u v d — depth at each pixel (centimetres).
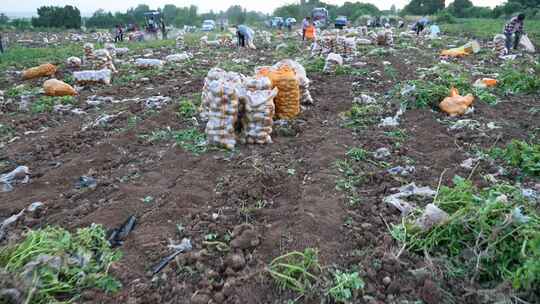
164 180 504
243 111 600
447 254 348
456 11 5478
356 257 351
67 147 640
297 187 477
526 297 293
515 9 4531
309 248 362
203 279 332
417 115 714
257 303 309
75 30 5025
